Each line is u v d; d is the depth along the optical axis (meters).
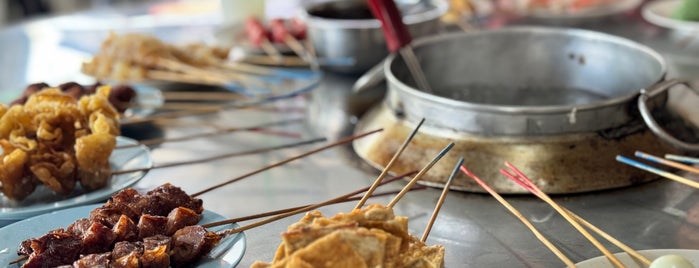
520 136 1.55
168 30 2.97
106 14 3.30
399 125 1.71
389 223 1.10
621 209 1.44
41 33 3.01
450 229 1.40
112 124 1.61
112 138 1.53
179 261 1.22
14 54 2.74
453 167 1.56
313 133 1.90
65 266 1.17
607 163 1.53
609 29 2.71
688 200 1.46
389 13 1.92
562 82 2.03
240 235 1.28
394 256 1.07
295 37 2.54
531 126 1.54
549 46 2.01
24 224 1.37
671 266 1.06
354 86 2.23
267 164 1.73
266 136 1.90
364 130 1.83
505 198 1.50
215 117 2.06
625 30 2.68
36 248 1.20
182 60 2.31
